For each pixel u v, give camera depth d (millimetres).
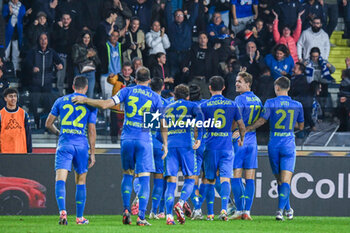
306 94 47250
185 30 51531
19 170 29359
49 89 45719
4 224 24266
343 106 45594
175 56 51531
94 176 30266
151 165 24203
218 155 26859
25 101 42469
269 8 55219
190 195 28359
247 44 50156
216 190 31094
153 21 50781
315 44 53875
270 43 53312
